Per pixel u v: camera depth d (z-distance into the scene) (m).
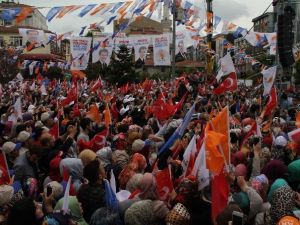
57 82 31.53
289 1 15.89
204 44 29.30
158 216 5.24
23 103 20.53
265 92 15.46
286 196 5.09
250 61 34.88
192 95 21.48
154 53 21.55
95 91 24.31
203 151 6.01
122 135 9.74
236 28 20.20
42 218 5.23
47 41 19.16
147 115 14.21
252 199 5.55
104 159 8.00
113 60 56.19
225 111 6.17
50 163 7.29
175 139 7.71
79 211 5.66
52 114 14.60
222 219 4.89
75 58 21.39
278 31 15.77
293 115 14.65
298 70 40.41
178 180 6.80
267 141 9.62
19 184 6.41
